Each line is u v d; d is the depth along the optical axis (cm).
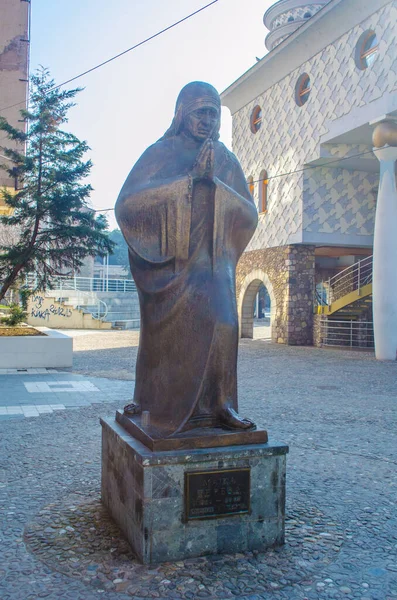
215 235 350
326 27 1688
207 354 338
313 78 1816
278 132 2048
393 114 1476
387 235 1530
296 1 2150
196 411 345
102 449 418
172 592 292
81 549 340
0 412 798
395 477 510
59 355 1335
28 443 616
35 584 300
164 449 323
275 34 2198
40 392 977
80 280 3366
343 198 1941
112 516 387
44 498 434
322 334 1944
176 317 344
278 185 2052
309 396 977
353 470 532
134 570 312
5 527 376
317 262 2558
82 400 901
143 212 344
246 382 1139
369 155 1775
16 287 1625
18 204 1366
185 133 370
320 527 383
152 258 345
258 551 339
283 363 1481
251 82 2173
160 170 357
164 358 352
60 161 1388
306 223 1894
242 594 292
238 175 383
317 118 1794
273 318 2112
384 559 337
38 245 1404
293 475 512
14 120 1770
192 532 326
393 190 1527
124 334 2478
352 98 1614
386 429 721
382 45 1489
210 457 324
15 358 1306
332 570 321
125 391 996
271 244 2106
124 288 3347
